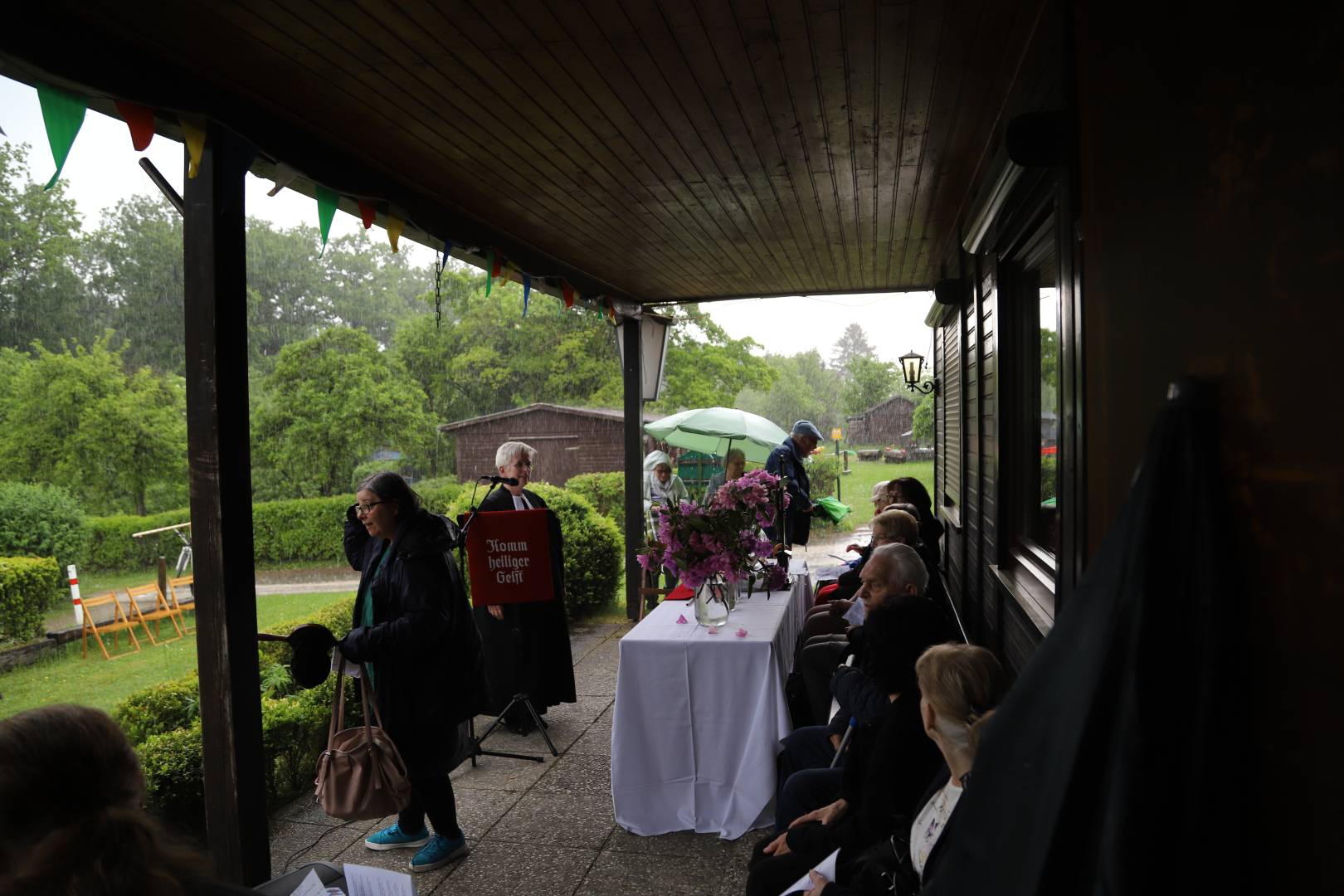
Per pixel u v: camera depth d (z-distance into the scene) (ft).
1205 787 2.91
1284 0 2.78
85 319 83.30
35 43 7.41
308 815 12.98
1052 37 7.48
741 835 11.44
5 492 45.83
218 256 9.30
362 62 9.08
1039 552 10.94
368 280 130.82
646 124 11.24
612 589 27.76
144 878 3.11
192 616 39.37
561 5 7.97
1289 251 2.76
